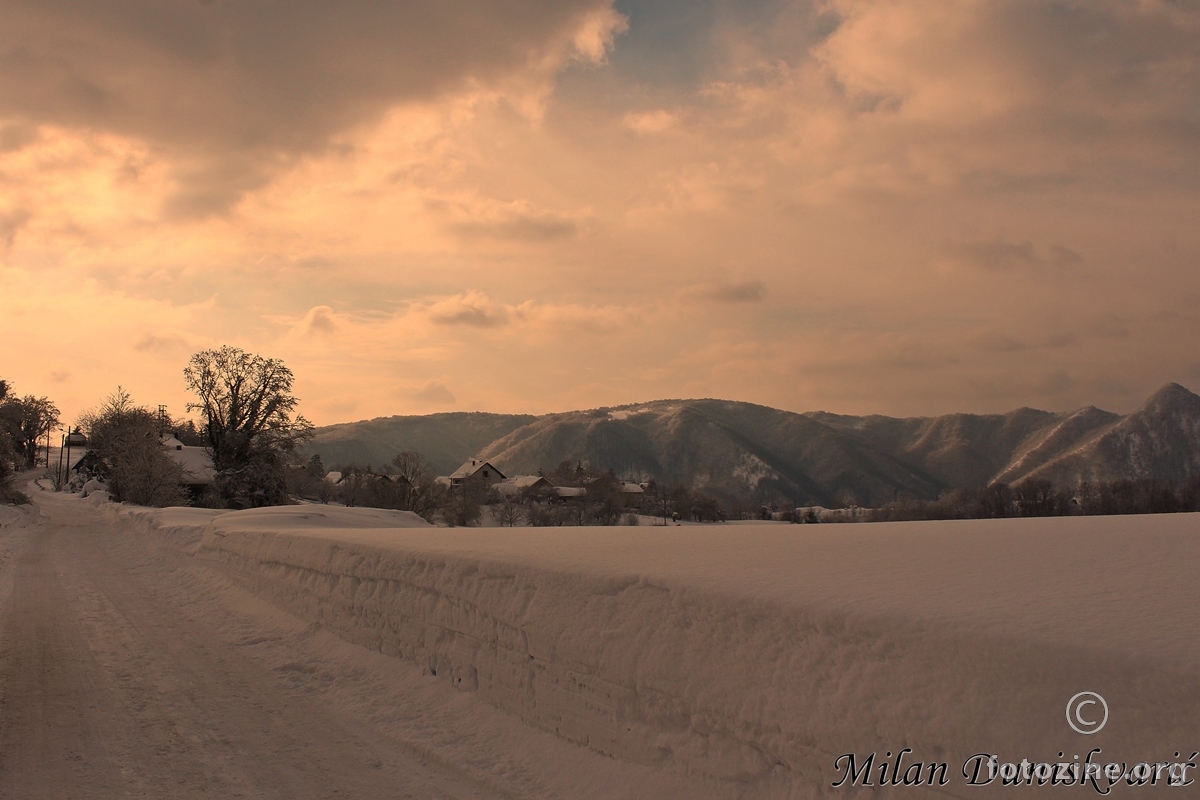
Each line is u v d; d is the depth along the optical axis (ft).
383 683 23.25
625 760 15.44
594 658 16.43
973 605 12.39
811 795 12.16
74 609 38.75
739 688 13.52
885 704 11.48
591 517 329.11
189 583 46.37
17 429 323.16
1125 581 14.12
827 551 19.97
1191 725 8.84
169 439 248.11
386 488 217.77
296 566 33.14
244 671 26.25
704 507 374.84
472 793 16.05
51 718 20.93
